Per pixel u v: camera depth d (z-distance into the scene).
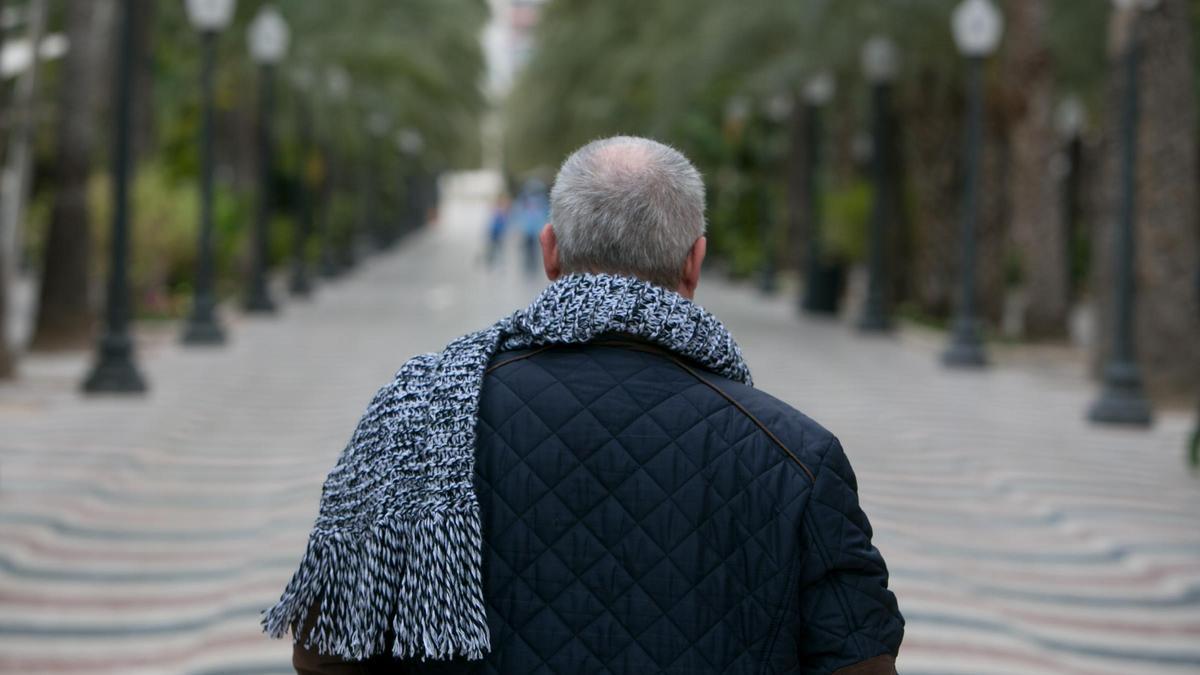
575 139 53.56
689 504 2.65
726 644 2.62
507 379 2.78
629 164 2.87
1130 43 17.20
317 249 53.12
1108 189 20.94
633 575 2.63
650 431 2.70
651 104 46.84
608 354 2.79
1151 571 9.70
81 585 8.66
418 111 65.81
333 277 45.59
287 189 54.25
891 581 8.99
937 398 19.00
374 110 59.03
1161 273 19.61
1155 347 19.62
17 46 22.91
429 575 2.61
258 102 38.88
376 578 2.64
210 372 20.05
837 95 33.66
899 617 2.73
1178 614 8.67
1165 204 19.66
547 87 56.22
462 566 2.62
